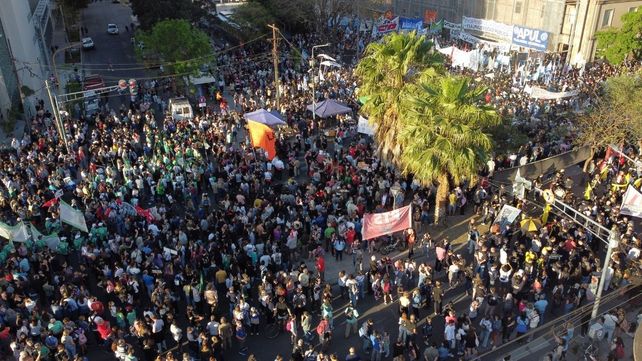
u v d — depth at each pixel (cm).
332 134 3731
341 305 2206
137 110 4281
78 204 2744
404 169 2816
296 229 2414
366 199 2803
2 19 4534
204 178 3061
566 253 2269
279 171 3167
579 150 3073
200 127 3700
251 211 2570
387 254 2520
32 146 3328
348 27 6888
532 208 2792
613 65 4928
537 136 3400
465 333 1839
